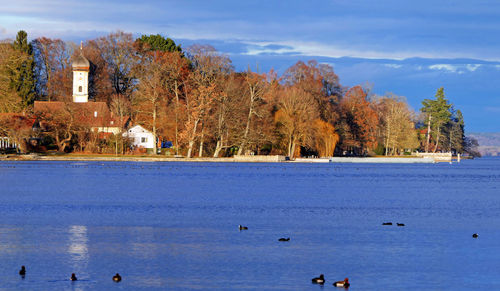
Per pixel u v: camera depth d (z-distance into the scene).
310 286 55.56
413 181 190.75
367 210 106.38
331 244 72.81
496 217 98.06
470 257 66.56
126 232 79.56
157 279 57.16
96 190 138.38
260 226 85.56
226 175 195.00
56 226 83.94
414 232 81.75
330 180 184.75
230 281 56.69
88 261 63.31
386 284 56.44
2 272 58.91
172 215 96.19
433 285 56.16
